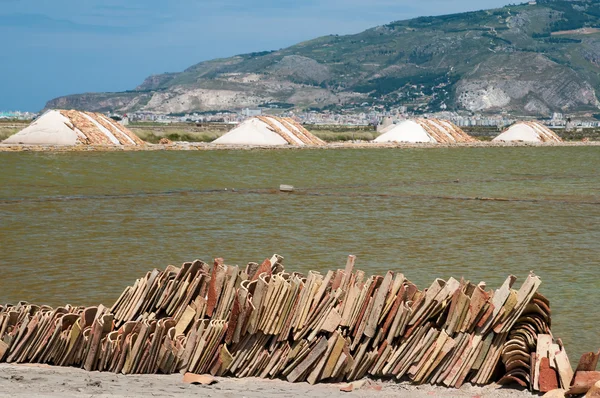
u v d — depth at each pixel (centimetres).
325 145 11312
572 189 6153
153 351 1636
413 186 6184
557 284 2688
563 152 11806
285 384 1611
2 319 1723
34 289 2472
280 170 7275
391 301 1658
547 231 3944
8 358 1683
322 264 3019
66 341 1669
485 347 1627
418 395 1558
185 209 4500
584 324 2145
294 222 4078
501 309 1627
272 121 11438
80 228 3728
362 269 2922
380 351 1653
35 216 4072
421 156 9894
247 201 4956
